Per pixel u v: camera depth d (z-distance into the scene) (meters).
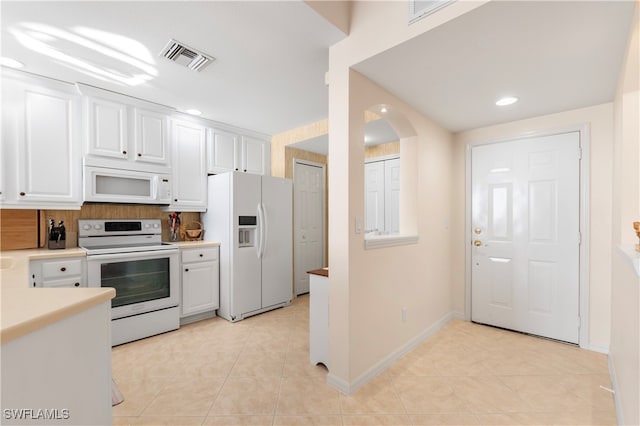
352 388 1.89
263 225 3.45
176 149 3.23
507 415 1.68
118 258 2.57
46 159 2.43
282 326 3.05
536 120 2.79
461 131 3.26
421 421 1.63
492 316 3.04
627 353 1.48
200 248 3.19
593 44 1.61
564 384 1.98
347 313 1.89
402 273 2.44
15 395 0.58
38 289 0.86
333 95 1.97
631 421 1.33
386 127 3.26
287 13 1.65
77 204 2.59
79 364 0.77
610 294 2.39
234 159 3.80
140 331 2.69
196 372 2.13
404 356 2.40
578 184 2.56
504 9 1.35
